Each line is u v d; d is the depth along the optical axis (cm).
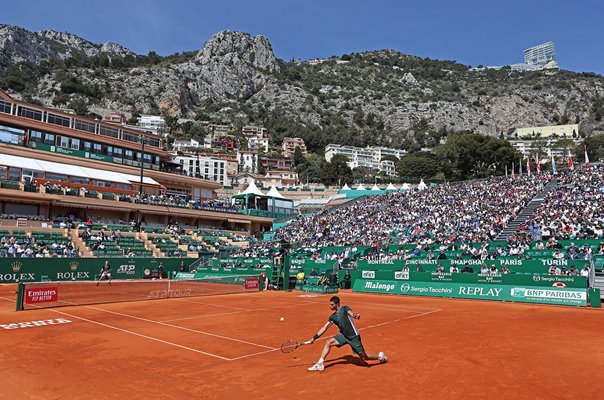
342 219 5978
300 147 19912
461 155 11262
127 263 4059
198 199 7138
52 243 4128
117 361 1119
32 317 1867
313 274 3800
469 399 808
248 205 7312
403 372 995
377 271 3369
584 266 2767
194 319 1862
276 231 6400
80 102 18675
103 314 1991
